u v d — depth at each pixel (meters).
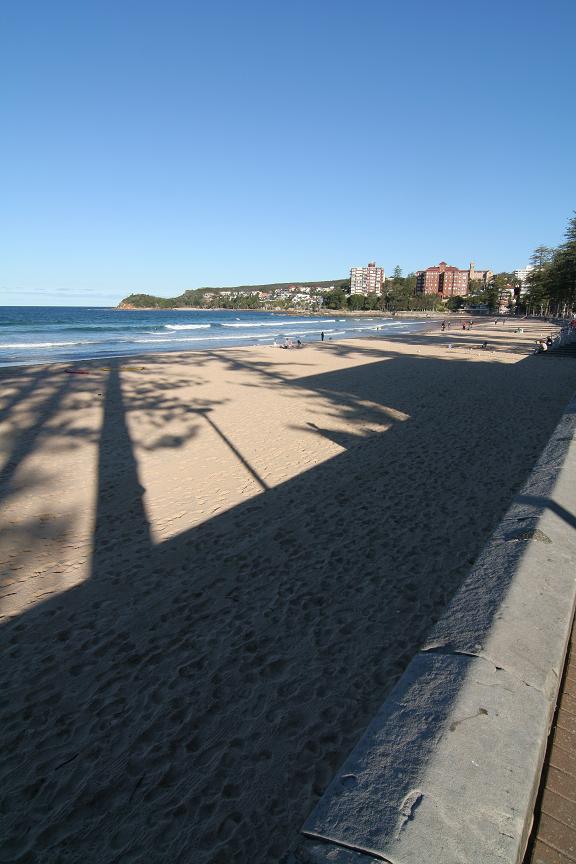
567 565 2.29
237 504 6.07
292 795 2.35
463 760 1.29
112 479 7.02
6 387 14.84
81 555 4.85
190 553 4.86
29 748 2.68
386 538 5.15
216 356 25.12
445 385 15.80
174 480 6.95
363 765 1.33
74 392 14.12
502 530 2.71
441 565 4.60
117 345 34.31
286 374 18.42
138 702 2.99
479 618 1.91
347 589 4.21
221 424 10.38
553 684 1.62
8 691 3.10
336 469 7.37
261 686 3.11
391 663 3.30
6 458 7.98
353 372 18.95
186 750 2.64
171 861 2.06
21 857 2.11
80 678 3.21
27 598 4.12
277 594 4.15
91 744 2.70
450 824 1.12
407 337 43.81
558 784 1.61
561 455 3.85
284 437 9.27
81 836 2.19
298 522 5.54
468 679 1.57
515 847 1.07
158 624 3.77
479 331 55.06
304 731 2.75
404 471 7.25
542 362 23.16
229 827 2.20
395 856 1.05
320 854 1.09
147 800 2.36
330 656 3.38
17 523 5.58
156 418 10.95
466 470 7.30
